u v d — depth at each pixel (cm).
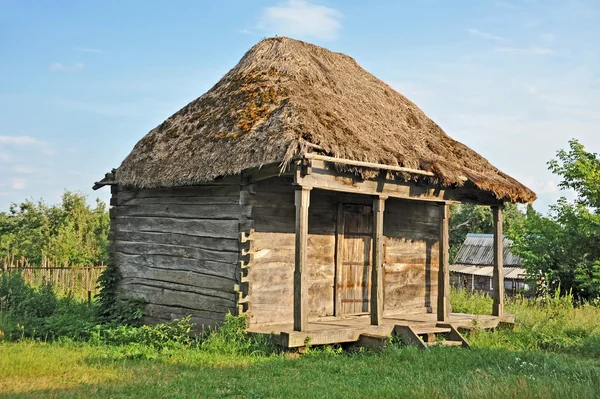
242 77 1627
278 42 1661
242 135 1361
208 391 914
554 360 1166
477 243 3972
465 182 1574
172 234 1555
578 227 2614
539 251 2612
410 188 1470
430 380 961
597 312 2006
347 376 1031
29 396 855
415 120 1798
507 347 1491
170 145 1589
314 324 1414
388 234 1680
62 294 2236
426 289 1770
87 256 3362
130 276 1670
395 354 1222
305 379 1002
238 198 1384
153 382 966
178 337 1338
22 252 3531
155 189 1620
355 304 1572
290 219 1438
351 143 1324
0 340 1348
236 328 1308
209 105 1631
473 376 967
